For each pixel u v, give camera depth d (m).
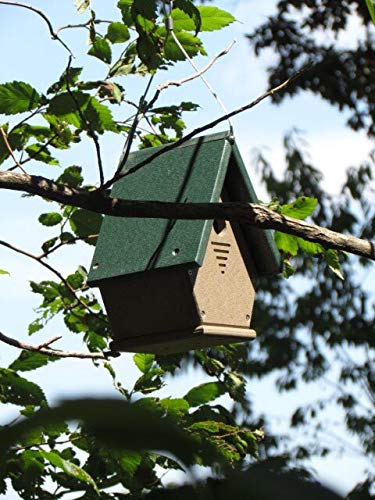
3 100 5.98
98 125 5.99
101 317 7.61
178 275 6.82
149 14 4.73
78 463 5.66
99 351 7.56
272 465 0.74
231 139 7.03
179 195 6.91
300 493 0.70
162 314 6.97
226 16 5.88
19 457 5.14
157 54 5.11
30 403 5.48
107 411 0.67
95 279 7.09
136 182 7.26
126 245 7.10
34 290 7.63
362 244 5.90
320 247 6.97
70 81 6.01
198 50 6.05
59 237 7.37
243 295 7.30
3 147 6.68
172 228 6.89
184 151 7.22
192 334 6.81
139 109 5.16
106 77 6.21
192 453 0.67
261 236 7.20
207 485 0.73
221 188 6.85
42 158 7.05
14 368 6.30
